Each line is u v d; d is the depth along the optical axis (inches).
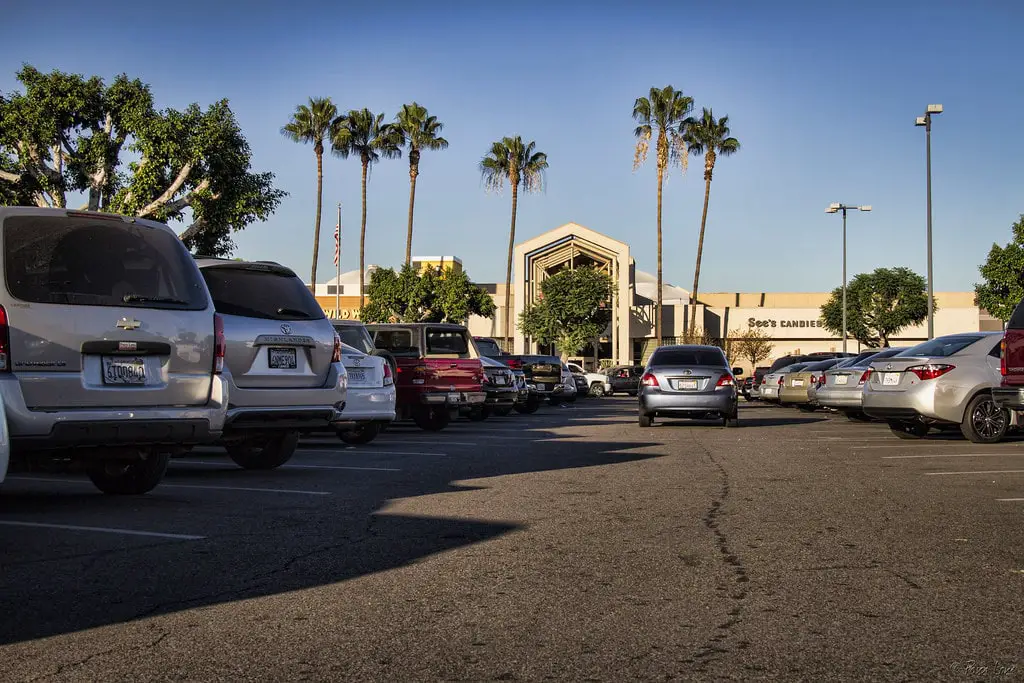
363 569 230.2
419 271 2593.5
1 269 281.6
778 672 156.6
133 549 251.9
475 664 161.0
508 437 651.5
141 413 301.1
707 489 368.5
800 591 209.0
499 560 240.1
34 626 182.4
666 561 239.0
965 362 584.7
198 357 316.5
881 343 2930.6
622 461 476.1
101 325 295.3
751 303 3304.6
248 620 186.9
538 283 2669.8
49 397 286.0
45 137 784.3
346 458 492.4
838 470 433.1
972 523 291.7
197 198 806.5
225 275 388.2
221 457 498.3
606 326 2706.7
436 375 697.0
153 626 182.9
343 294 3031.5
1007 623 184.4
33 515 303.4
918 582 216.8
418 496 348.8
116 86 809.5
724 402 735.7
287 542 261.9
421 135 2246.6
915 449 542.6
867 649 168.6
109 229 306.2
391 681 152.9
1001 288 1326.3
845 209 1851.6
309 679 154.0
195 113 811.4
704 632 179.0
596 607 196.4
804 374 1027.9
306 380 393.4
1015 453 513.0
